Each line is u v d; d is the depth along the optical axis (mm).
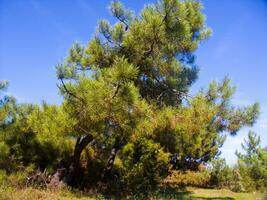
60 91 12258
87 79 12305
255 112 15141
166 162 15430
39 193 12812
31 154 15477
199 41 17156
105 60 15734
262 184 20016
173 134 15039
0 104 15383
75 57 16016
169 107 14695
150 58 15625
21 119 15672
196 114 14352
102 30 15586
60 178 15523
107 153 17984
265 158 20312
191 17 16391
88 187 16125
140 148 15242
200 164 23141
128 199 14211
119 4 15320
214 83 15047
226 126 15219
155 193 14992
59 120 12648
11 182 13414
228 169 22250
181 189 19984
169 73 16625
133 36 14781
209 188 21984
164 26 14375
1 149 14039
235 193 19625
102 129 12906
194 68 18031
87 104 11992
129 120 12516
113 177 16938
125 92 11797
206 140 22141
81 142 15500
